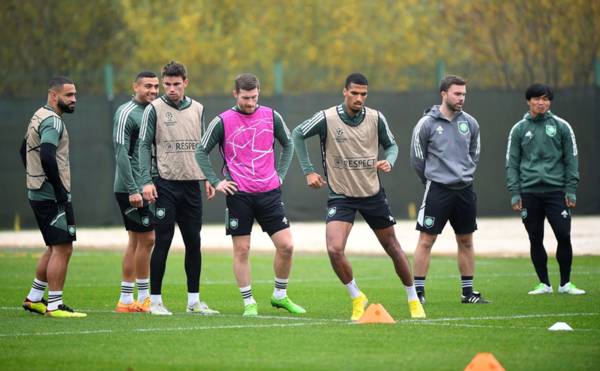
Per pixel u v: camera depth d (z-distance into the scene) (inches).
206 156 1621.6
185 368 1182.9
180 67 1656.0
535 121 1913.1
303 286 2084.2
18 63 4439.0
